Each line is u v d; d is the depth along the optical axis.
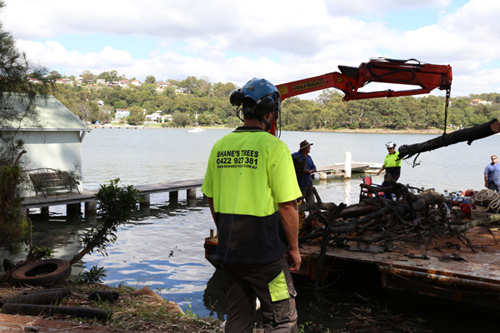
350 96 9.01
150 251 10.38
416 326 5.91
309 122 194.25
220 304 6.86
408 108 187.00
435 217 8.94
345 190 22.05
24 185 14.05
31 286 5.46
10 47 11.16
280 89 8.98
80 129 17.14
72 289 5.42
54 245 11.26
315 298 6.97
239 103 2.55
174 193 19.73
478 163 42.12
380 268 6.52
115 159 43.12
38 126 15.03
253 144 2.40
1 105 11.80
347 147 76.31
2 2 10.92
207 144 80.69
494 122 7.80
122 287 5.70
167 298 7.11
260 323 5.60
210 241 7.99
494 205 10.00
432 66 8.70
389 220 8.20
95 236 6.70
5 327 3.24
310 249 7.31
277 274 2.39
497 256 6.97
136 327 3.95
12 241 6.87
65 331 3.29
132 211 6.84
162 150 60.25
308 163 10.98
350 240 7.39
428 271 6.16
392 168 12.99
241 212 2.37
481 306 6.35
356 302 6.81
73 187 14.82
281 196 2.31
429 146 8.87
